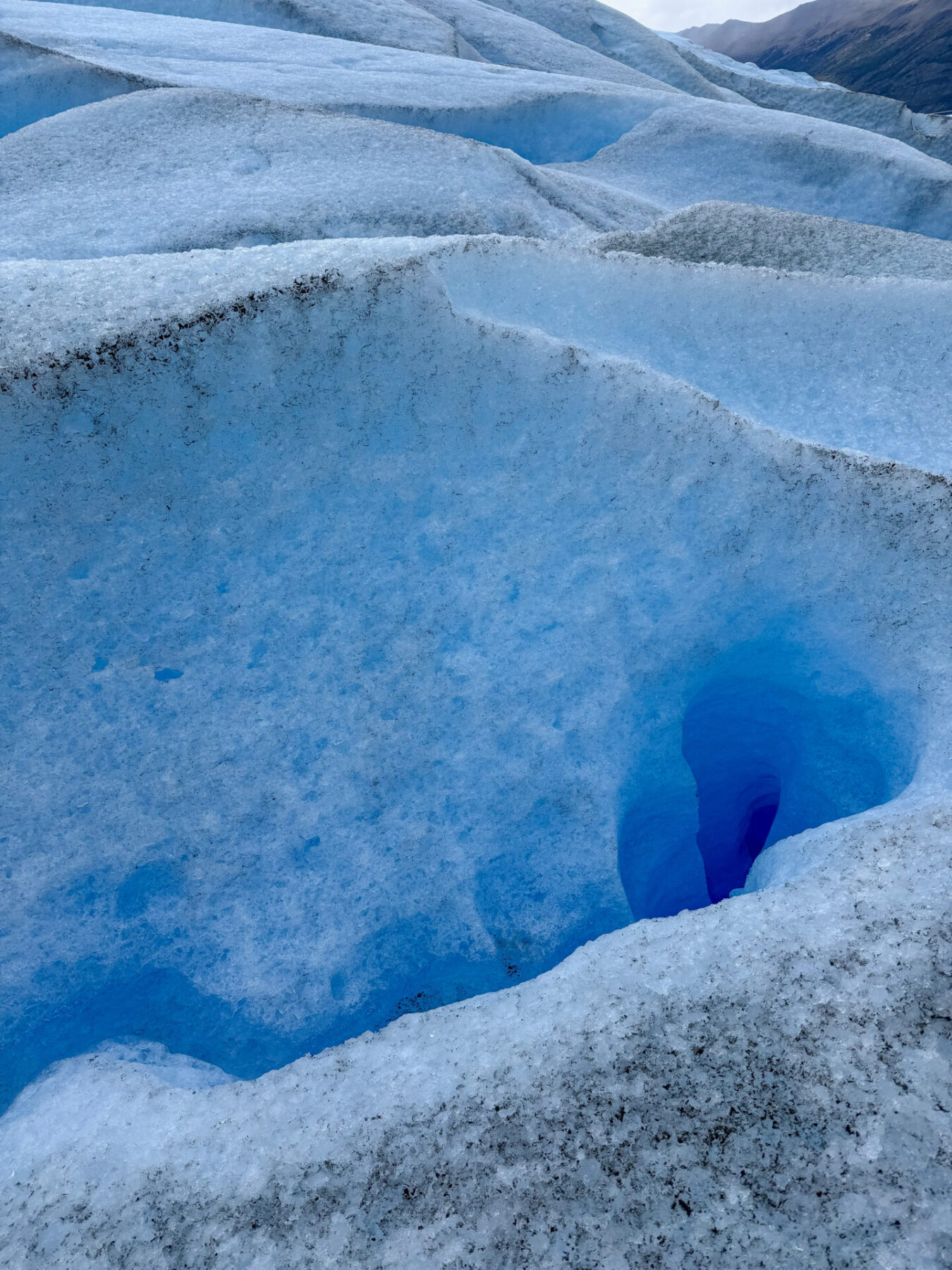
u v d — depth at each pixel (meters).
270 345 3.00
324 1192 1.71
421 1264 1.55
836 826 2.61
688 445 3.44
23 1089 2.43
